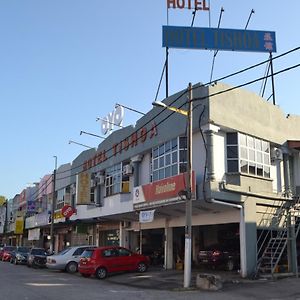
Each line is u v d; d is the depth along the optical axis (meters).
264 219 24.02
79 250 29.27
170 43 28.27
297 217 25.66
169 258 28.19
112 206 31.83
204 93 23.20
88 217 36.44
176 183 23.16
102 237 39.34
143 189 26.53
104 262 24.44
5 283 20.64
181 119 24.73
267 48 29.06
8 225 90.06
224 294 17.08
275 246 24.16
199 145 23.88
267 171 25.62
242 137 24.23
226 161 23.69
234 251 26.39
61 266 28.61
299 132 28.66
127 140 31.55
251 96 25.41
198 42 28.66
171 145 25.66
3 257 49.84
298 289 18.14
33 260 34.34
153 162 27.50
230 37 29.00
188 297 16.08
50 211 49.47
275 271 23.12
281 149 27.05
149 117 28.38
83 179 36.47
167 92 27.66
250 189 23.56
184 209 25.31
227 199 22.38
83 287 19.31
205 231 30.12
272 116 26.70
